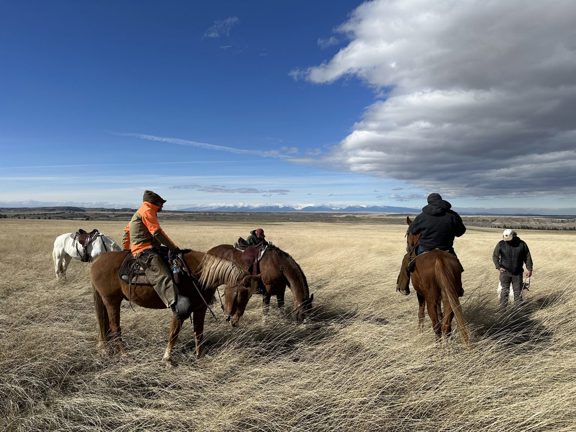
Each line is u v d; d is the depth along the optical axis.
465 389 4.22
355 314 7.66
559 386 4.22
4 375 4.61
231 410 4.02
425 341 5.67
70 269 13.43
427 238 6.64
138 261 5.48
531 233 65.69
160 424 3.93
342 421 3.92
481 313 7.25
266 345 5.97
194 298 5.58
